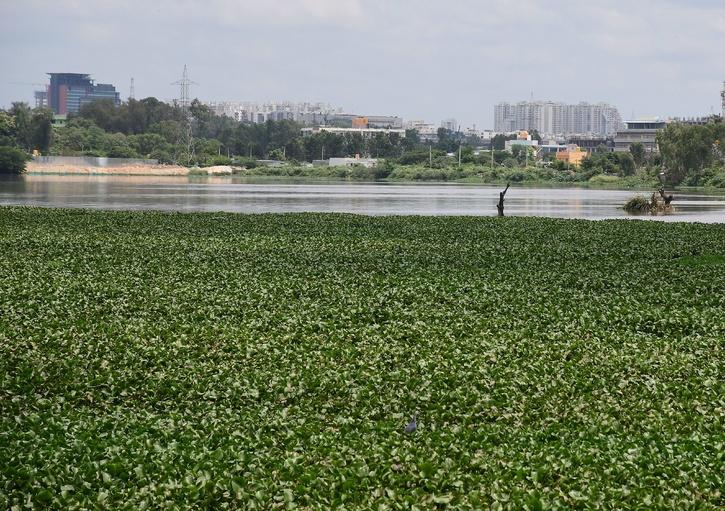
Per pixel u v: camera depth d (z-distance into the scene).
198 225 74.69
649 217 106.50
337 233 69.94
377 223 78.19
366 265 51.25
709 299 41.41
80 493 18.59
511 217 86.81
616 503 18.05
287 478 19.30
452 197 152.75
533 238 67.81
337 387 26.31
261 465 19.94
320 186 198.25
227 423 23.12
